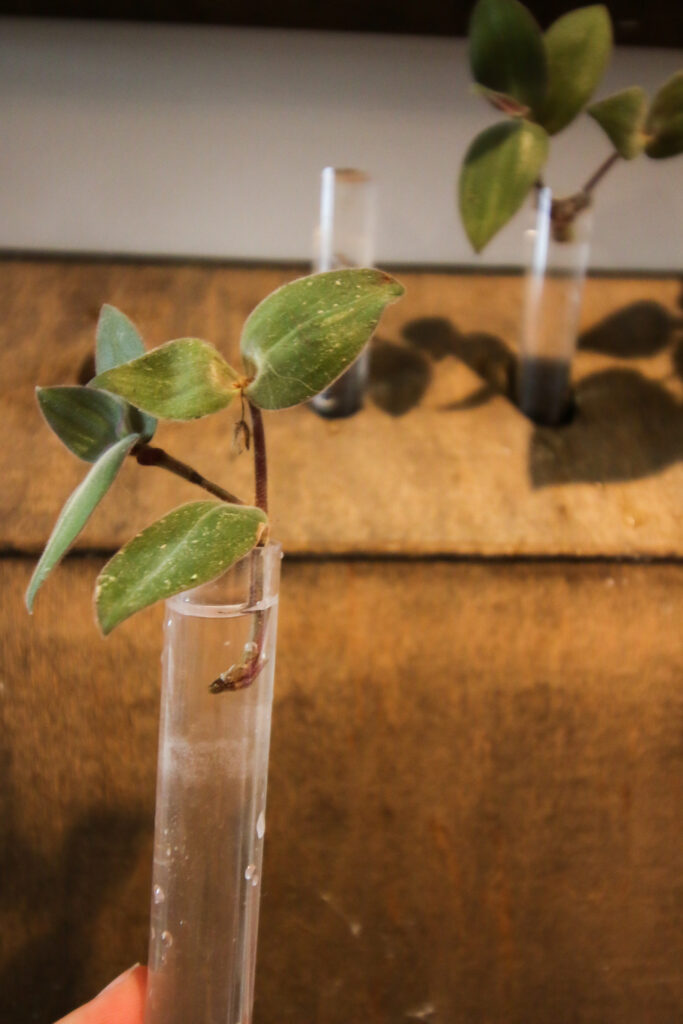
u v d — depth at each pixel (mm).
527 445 320
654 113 300
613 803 304
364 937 301
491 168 284
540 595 300
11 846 297
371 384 334
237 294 351
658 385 338
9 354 328
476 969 303
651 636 302
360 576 297
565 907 304
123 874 299
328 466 311
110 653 295
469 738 301
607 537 301
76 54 351
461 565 298
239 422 221
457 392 334
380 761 300
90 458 235
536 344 322
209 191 365
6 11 340
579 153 369
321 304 215
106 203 363
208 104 359
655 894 305
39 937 298
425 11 347
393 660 299
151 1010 246
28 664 294
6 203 361
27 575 293
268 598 231
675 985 307
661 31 350
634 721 303
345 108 362
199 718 234
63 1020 257
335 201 319
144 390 208
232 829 238
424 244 373
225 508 214
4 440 309
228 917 240
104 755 297
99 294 347
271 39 354
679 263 380
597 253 377
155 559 204
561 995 305
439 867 302
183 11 343
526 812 303
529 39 286
